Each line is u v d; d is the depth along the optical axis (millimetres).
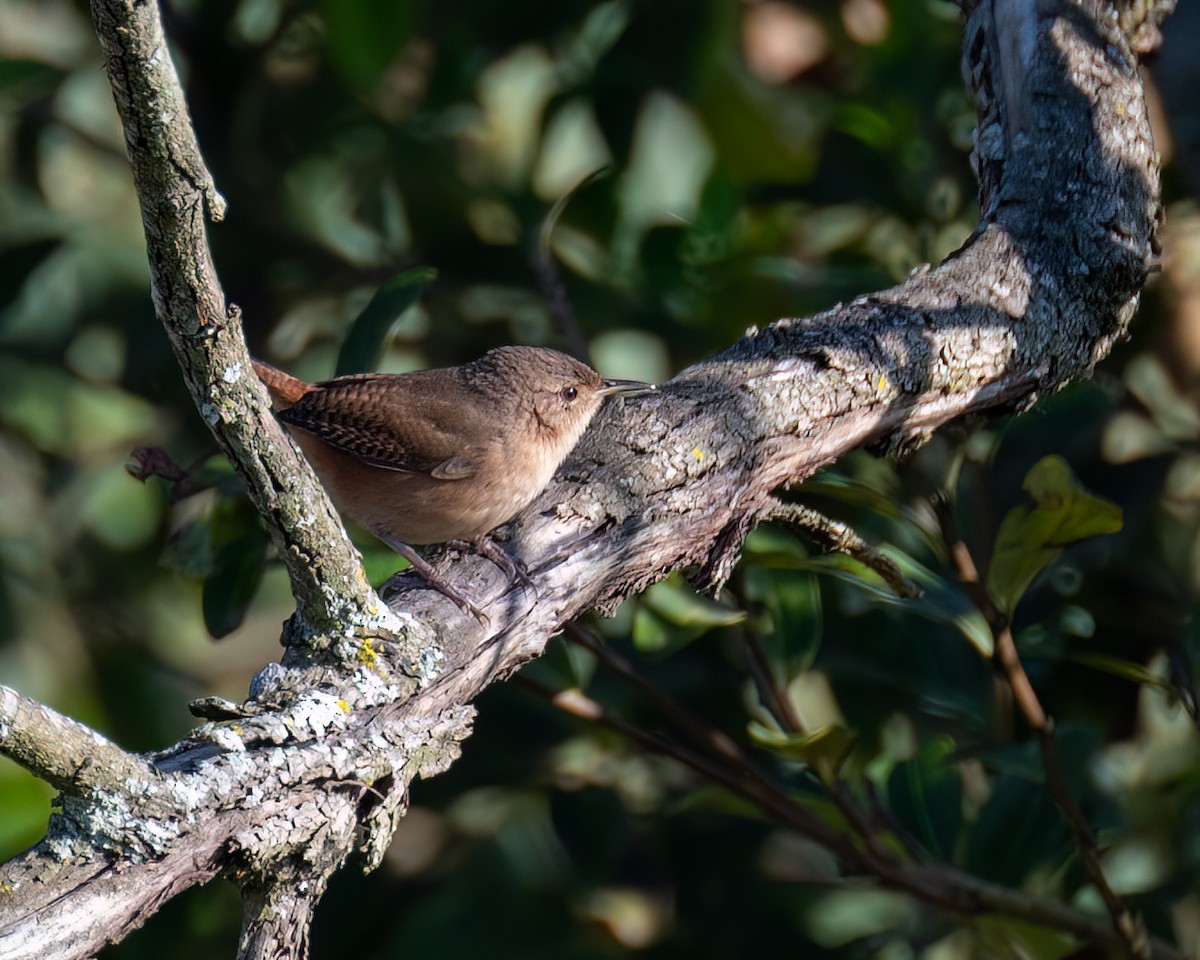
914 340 7027
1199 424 10242
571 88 11203
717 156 11492
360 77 10070
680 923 9805
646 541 6305
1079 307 7523
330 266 11469
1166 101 9945
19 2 12055
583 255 11523
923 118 10742
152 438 11281
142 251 12031
